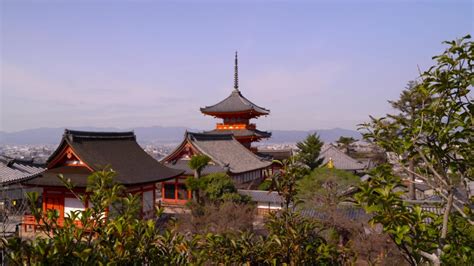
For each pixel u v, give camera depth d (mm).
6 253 4945
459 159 6727
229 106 61500
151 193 35125
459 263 6199
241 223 24078
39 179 30422
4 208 22047
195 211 26312
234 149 54562
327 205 22000
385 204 6016
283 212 8109
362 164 60125
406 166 7270
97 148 33469
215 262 7699
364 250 18078
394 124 7184
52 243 4988
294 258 7352
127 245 5523
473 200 7375
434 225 6781
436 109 6270
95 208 6020
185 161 48281
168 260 5910
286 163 8258
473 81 5738
